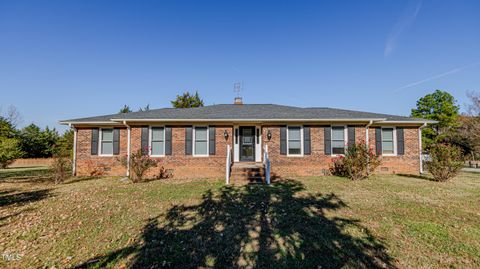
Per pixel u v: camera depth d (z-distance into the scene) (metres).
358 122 12.34
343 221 4.97
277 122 12.27
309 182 9.77
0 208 6.28
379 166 12.47
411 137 12.70
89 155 12.84
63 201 6.99
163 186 9.23
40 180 11.35
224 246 3.89
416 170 12.50
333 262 3.33
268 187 8.77
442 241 3.96
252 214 5.53
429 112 29.23
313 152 12.17
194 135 12.20
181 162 12.05
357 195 7.31
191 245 3.94
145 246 3.93
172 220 5.18
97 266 3.31
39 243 4.08
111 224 4.97
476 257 3.43
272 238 4.17
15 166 23.61
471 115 21.27
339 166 11.92
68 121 12.59
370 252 3.60
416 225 4.69
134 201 6.88
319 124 12.30
